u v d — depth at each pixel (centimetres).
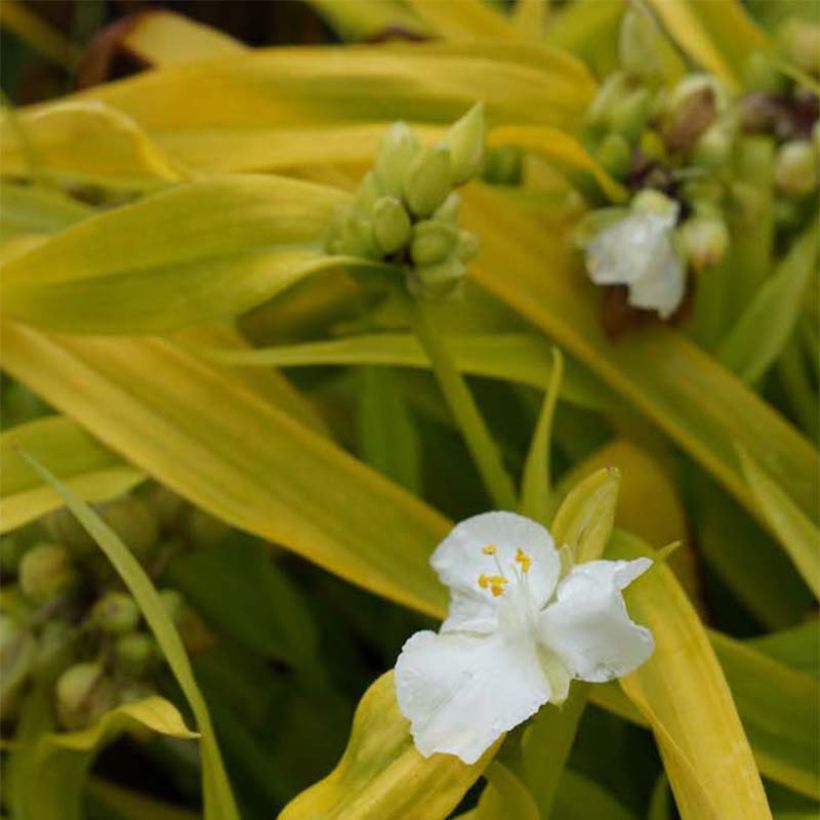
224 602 51
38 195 51
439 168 45
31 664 47
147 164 50
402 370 53
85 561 48
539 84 51
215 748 43
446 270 46
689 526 51
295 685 52
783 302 51
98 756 54
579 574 43
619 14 55
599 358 50
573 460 53
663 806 46
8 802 49
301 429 48
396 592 46
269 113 51
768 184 52
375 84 51
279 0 62
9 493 48
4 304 46
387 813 42
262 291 46
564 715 43
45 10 61
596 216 50
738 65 54
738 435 50
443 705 42
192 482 47
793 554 46
